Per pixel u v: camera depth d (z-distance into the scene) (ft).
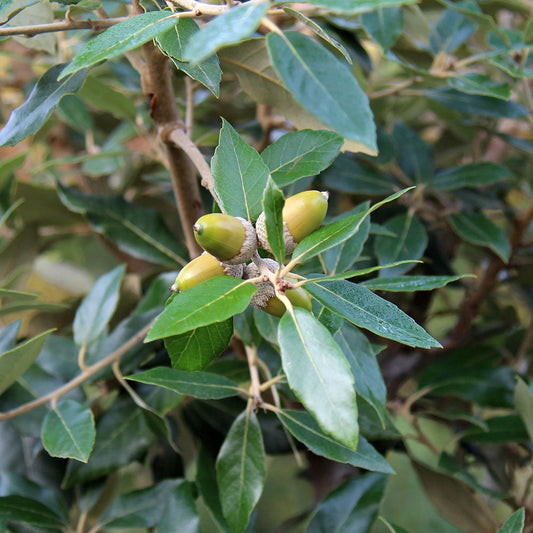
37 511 1.64
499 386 1.96
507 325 2.33
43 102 1.39
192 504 1.59
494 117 2.02
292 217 1.21
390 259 1.81
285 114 1.61
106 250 2.65
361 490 1.65
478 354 2.05
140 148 2.46
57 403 1.59
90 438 1.46
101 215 1.88
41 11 1.59
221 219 1.17
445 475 1.81
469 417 1.82
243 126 2.15
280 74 1.05
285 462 2.54
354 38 2.00
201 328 1.26
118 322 2.03
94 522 2.04
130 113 1.99
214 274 1.21
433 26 2.07
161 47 1.24
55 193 2.11
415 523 2.61
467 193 2.12
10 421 1.72
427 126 2.67
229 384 1.53
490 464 2.10
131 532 2.08
